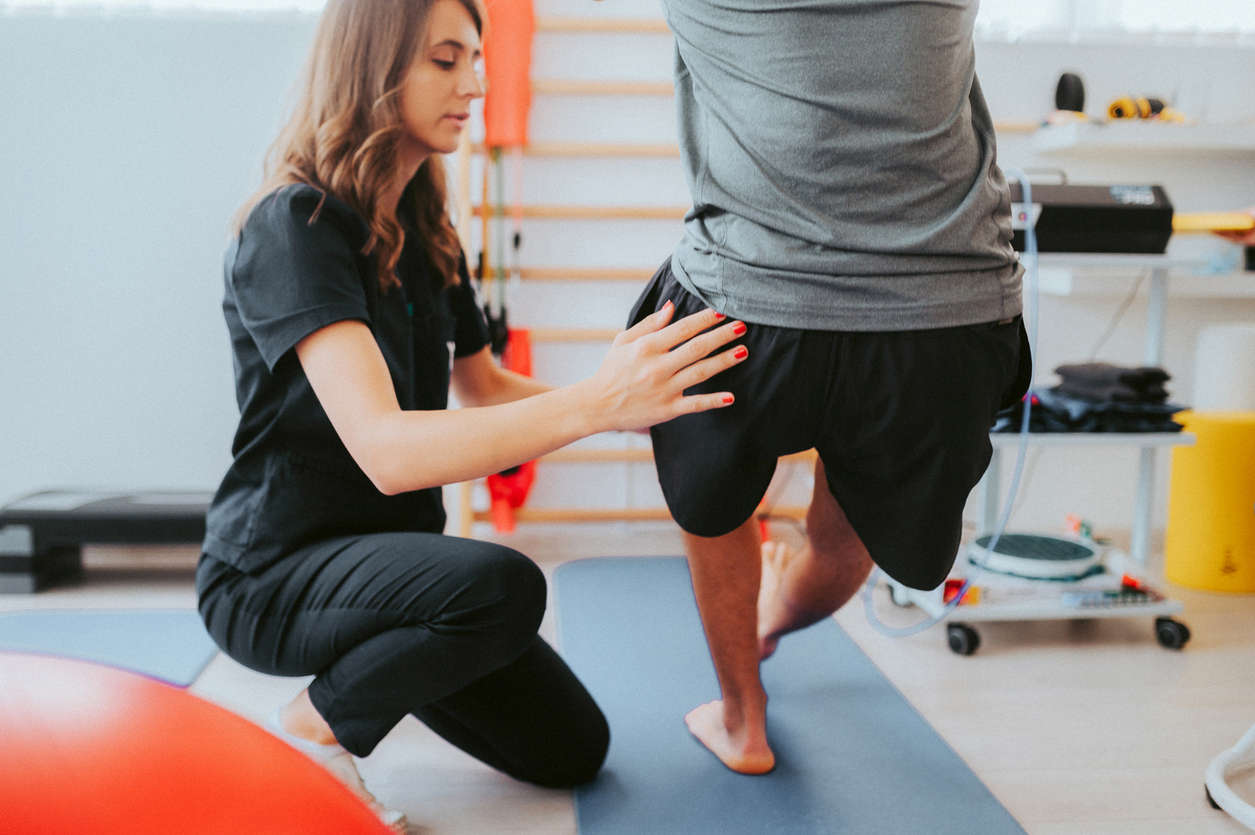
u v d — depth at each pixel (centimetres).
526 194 282
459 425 103
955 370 111
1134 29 278
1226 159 285
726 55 109
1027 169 282
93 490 258
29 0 254
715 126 112
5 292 262
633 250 286
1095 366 228
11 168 259
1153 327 240
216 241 264
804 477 295
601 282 286
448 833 135
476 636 117
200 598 130
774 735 162
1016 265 118
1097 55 280
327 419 121
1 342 264
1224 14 278
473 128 277
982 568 217
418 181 138
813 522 153
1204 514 243
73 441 268
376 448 105
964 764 153
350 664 121
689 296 117
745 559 142
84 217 261
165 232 263
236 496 128
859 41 102
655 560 263
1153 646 206
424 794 146
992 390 115
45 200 260
